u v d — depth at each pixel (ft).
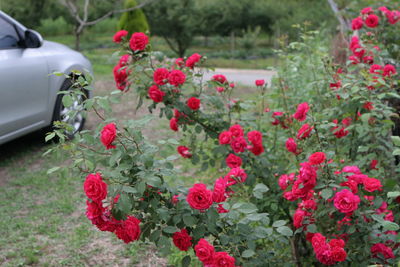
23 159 17.89
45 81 17.84
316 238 7.05
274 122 11.53
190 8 82.38
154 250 11.59
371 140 9.97
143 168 7.24
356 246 7.95
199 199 6.64
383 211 7.70
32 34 16.97
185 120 10.64
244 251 7.20
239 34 102.17
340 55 21.85
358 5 15.64
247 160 10.06
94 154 7.43
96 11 89.92
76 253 11.42
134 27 52.90
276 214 10.22
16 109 16.55
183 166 17.21
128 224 6.95
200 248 6.53
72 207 13.97
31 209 13.82
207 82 10.63
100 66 48.44
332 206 7.48
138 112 25.48
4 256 11.24
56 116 18.74
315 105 11.95
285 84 14.74
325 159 7.55
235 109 11.16
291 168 9.89
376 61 11.55
